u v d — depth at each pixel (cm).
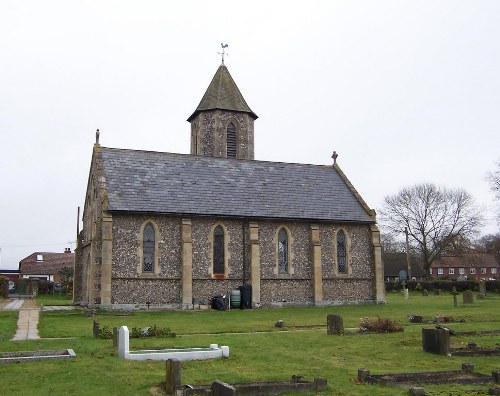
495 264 11294
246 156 4700
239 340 2005
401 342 1969
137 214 3447
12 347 1772
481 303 3988
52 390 1185
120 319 2817
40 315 2911
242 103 4756
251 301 3609
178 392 1132
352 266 4025
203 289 3562
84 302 3800
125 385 1231
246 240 3744
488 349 1764
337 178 4462
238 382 1273
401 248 9388
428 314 3017
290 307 3712
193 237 3600
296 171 4366
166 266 3491
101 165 3672
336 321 2186
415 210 7675
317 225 3953
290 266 3825
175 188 3741
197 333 2269
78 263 4059
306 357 1664
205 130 4672
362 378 1320
